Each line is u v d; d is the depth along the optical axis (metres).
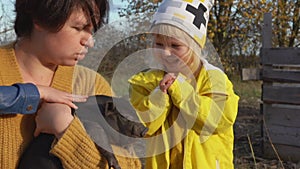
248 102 12.43
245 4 15.52
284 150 6.89
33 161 1.51
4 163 1.54
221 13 15.55
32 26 1.60
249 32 16.38
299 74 6.70
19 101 1.47
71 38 1.57
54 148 1.48
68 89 1.70
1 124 1.54
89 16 1.57
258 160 6.89
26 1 1.56
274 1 16.34
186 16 2.36
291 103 6.75
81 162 1.50
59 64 1.63
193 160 2.43
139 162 1.82
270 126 7.02
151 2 10.63
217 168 2.49
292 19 17.72
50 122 1.51
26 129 1.59
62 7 1.51
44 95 1.54
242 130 8.86
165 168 2.38
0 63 1.61
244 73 7.06
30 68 1.65
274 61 6.88
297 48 6.66
